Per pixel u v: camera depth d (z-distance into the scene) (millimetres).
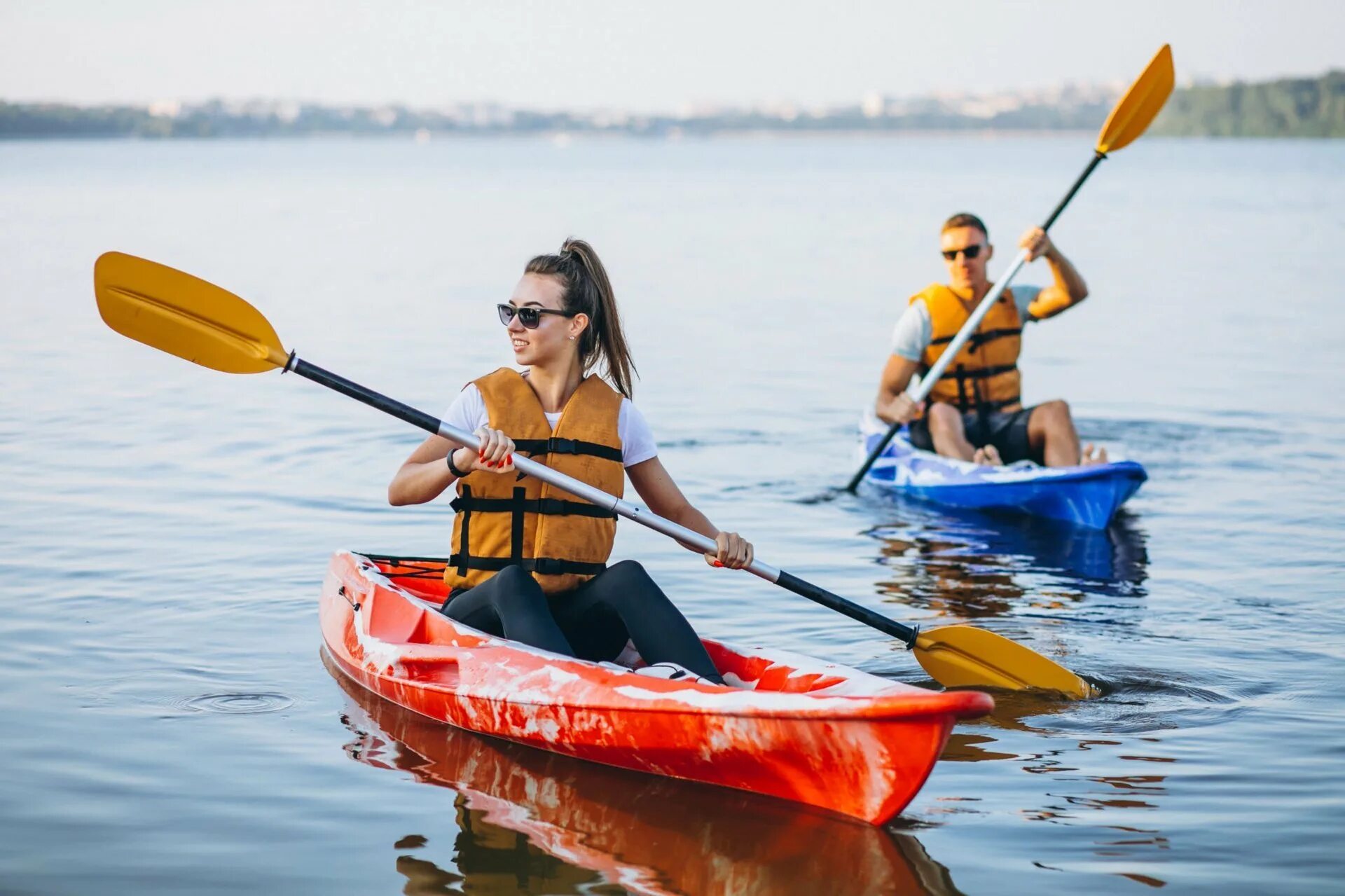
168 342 4328
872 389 10711
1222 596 5492
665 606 3908
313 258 21812
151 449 8047
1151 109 7406
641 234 28047
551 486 4090
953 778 3678
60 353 11781
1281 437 8812
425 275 19406
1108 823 3387
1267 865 3156
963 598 5516
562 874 3135
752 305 16359
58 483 7152
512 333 4125
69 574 5547
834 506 7203
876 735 3295
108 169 75750
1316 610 5270
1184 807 3477
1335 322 14531
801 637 4953
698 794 3605
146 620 5000
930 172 78312
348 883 3082
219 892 3031
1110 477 6648
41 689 4289
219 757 3795
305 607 5195
